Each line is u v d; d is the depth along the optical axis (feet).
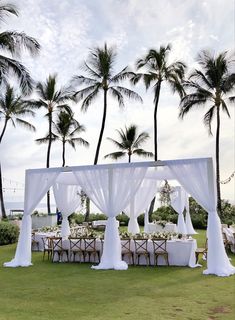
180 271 25.99
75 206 42.91
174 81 64.13
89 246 30.96
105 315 15.39
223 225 42.50
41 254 36.17
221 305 16.88
